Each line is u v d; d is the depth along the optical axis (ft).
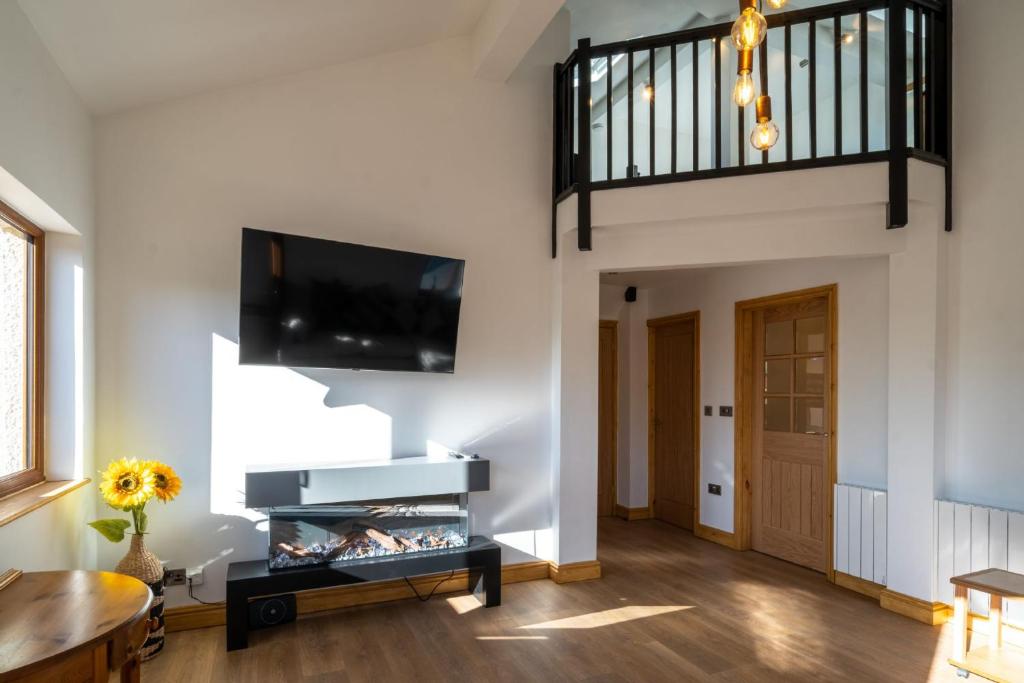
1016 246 10.77
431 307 12.17
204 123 11.00
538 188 14.06
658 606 11.94
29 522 7.52
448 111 13.19
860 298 13.26
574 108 14.17
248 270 10.34
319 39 10.76
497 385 13.38
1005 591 8.77
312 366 10.99
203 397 10.80
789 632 10.72
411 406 12.46
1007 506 10.71
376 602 11.97
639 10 17.06
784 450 15.30
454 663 9.48
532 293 13.87
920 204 11.51
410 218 12.69
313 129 11.87
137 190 10.49
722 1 16.08
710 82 19.07
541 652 9.88
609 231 13.50
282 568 10.52
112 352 10.23
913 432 11.61
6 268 8.25
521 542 13.50
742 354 16.38
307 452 11.51
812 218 12.00
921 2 11.59
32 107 7.54
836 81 11.60
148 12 7.95
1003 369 10.87
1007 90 11.03
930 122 11.78
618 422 20.36
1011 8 11.02
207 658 9.53
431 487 11.39
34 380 8.95
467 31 13.17
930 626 11.00
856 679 9.04
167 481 9.41
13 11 6.97
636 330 20.29
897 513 11.81
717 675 9.15
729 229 12.54
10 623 4.99
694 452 17.89
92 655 4.82
